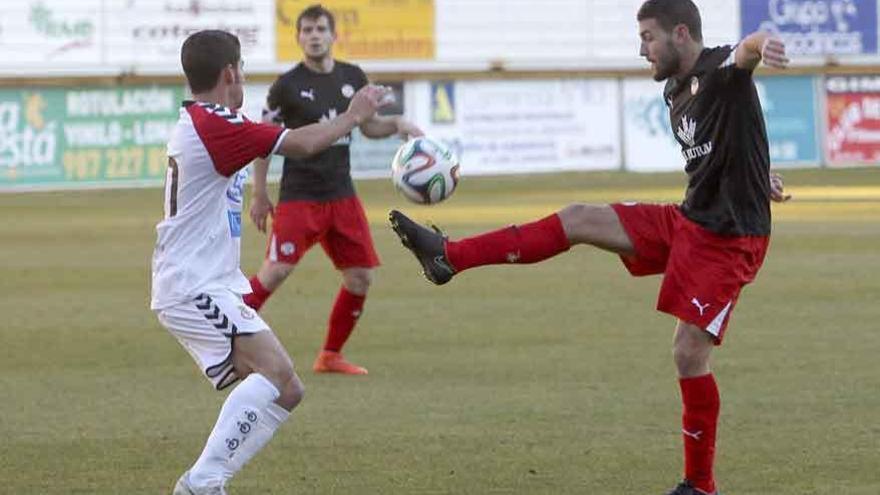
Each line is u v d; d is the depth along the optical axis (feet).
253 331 55.21
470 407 77.82
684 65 58.39
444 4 275.59
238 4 268.62
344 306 88.84
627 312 111.75
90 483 62.34
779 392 80.53
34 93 243.60
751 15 286.66
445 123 270.26
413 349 96.84
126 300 120.98
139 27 263.90
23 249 159.43
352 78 95.20
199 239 55.36
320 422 74.43
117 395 82.12
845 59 284.20
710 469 58.49
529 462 65.51
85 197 234.99
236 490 60.95
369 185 248.93
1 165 242.37
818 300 115.96
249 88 268.82
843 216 184.96
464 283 130.00
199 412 77.36
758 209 58.08
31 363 92.48
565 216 58.95
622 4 281.33
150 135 252.42
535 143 271.69
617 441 69.51
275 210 92.84
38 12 259.60
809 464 64.69
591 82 273.33
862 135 281.13
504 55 277.23
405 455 67.05
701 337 57.82
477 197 220.43
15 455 67.51
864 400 78.23
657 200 205.26
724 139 56.95
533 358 92.63
